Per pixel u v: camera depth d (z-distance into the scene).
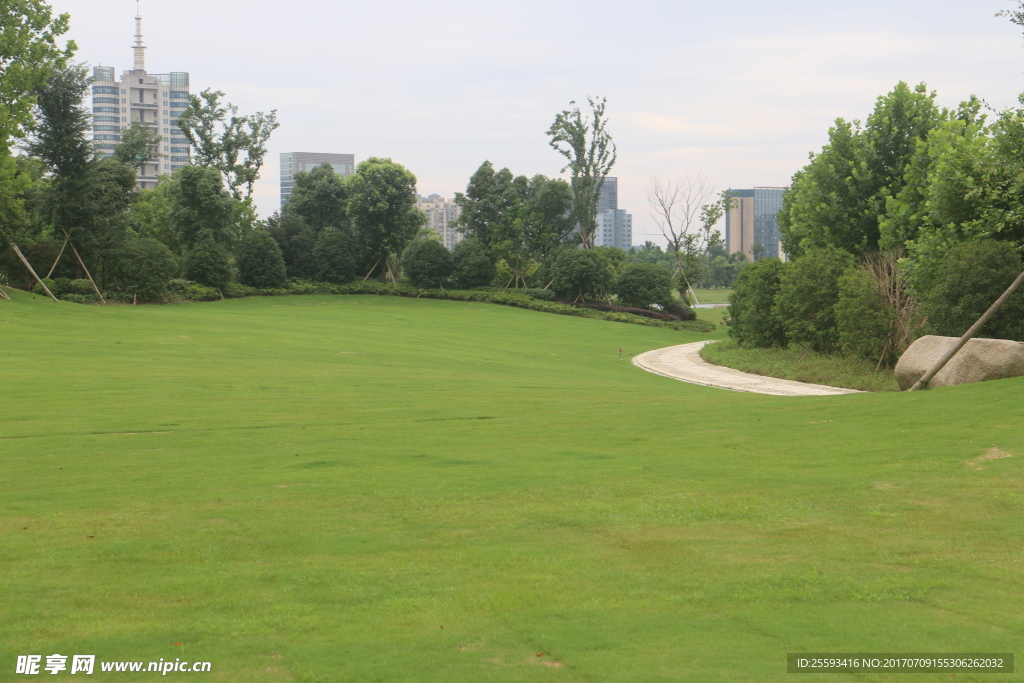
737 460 11.84
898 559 7.18
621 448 13.29
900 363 20.66
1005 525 7.97
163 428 15.69
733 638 5.58
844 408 16.19
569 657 5.30
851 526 8.22
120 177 70.62
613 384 30.16
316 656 5.34
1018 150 26.72
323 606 6.30
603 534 8.23
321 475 11.27
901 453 11.36
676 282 93.00
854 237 42.03
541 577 6.93
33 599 6.45
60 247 61.00
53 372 24.45
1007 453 10.68
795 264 40.16
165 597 6.50
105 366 26.62
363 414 17.89
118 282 65.81
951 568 6.91
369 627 5.87
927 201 30.86
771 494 9.62
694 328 76.31
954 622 5.80
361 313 68.00
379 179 88.06
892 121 40.69
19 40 46.19
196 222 75.62
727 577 6.84
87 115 57.72
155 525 8.70
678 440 13.88
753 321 46.16
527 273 93.31
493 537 8.19
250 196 89.44
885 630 5.67
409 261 86.81
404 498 9.85
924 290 29.42
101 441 14.21
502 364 37.81
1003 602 6.15
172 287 69.12
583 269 82.00
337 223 96.75
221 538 8.20
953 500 8.91
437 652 5.41
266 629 5.82
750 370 39.50
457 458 12.47
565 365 41.41
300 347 37.06
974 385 16.22
